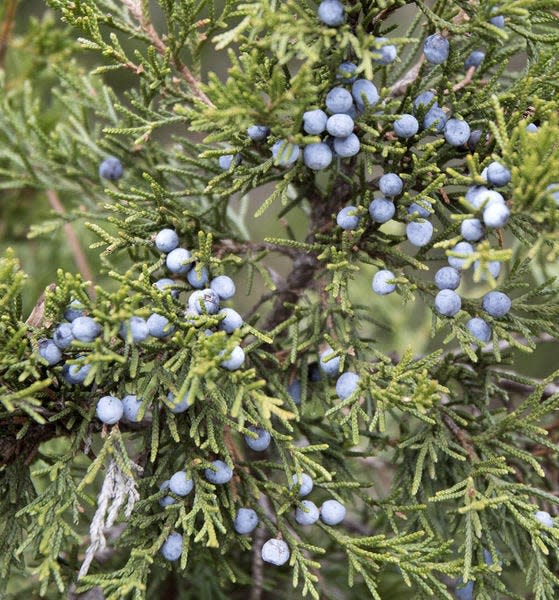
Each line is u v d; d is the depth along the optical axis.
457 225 0.37
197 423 0.37
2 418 0.37
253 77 0.35
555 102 0.36
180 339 0.36
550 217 0.35
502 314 0.37
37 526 0.36
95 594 0.40
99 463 0.36
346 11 0.37
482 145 0.38
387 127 0.38
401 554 0.37
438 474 0.40
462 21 0.39
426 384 0.36
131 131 0.39
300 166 0.37
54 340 0.36
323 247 0.39
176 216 0.39
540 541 0.37
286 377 0.40
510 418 0.38
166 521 0.37
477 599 0.37
